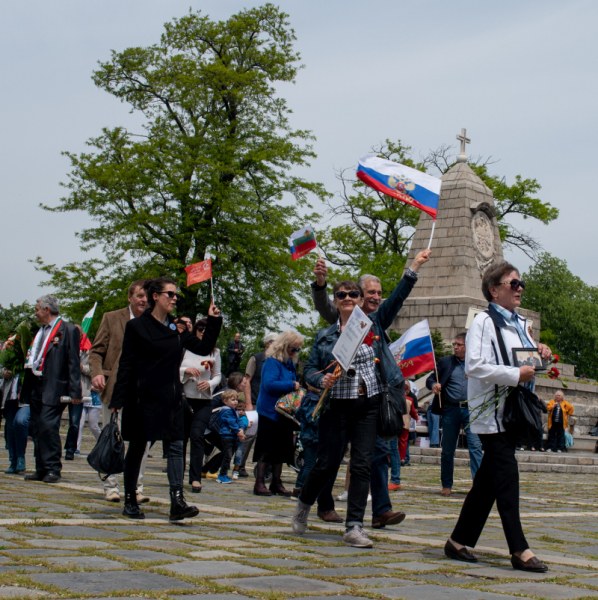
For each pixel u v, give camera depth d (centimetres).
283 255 3572
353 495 703
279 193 3672
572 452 2795
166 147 3503
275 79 3688
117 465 866
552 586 563
